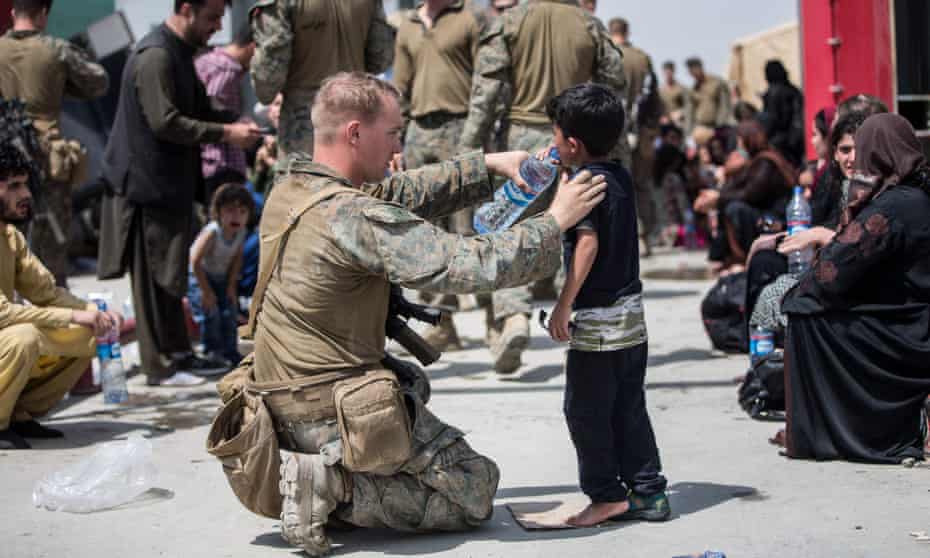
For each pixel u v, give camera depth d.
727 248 8.91
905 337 4.75
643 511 4.18
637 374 4.13
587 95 4.08
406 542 4.07
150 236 7.15
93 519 4.48
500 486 4.76
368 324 3.94
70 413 6.51
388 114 4.04
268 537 4.21
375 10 7.37
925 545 3.80
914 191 4.80
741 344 7.72
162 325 7.29
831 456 4.91
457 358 7.93
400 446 3.86
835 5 7.86
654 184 16.11
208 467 5.21
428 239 3.80
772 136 12.98
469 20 8.03
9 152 5.99
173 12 7.29
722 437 5.46
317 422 3.94
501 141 7.79
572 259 3.98
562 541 4.01
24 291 6.16
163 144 7.10
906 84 7.79
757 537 3.95
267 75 7.04
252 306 4.06
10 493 4.87
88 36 13.02
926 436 4.91
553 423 5.87
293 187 3.99
